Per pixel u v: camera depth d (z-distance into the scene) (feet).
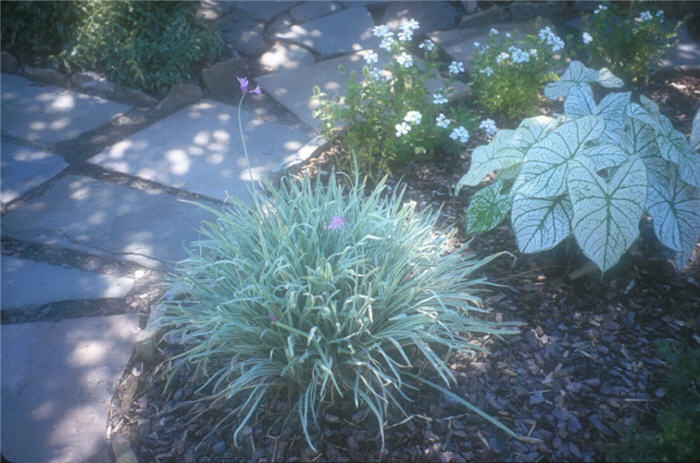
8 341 8.68
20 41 16.15
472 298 7.86
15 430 7.50
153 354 8.42
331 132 12.24
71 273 9.90
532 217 8.28
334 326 7.20
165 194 11.73
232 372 7.98
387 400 7.42
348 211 8.59
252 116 14.32
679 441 6.23
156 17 15.31
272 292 7.30
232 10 18.49
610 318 8.59
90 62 15.29
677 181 8.53
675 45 17.04
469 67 15.97
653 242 9.97
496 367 7.98
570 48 15.17
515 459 6.88
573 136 8.21
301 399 7.11
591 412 7.34
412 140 11.83
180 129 13.74
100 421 7.63
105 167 12.43
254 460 7.02
